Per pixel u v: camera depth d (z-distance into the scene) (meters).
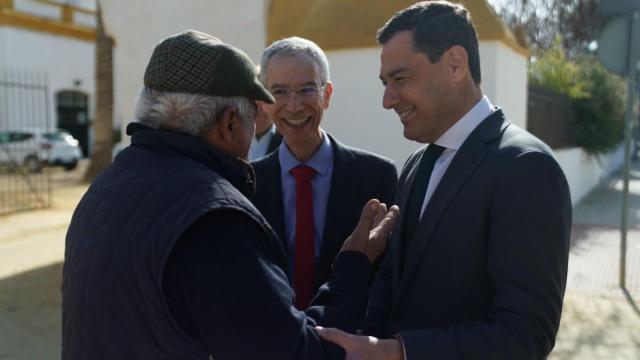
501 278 1.41
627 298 5.46
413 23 1.56
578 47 20.33
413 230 1.71
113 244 1.28
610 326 4.73
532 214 1.39
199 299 1.19
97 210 1.36
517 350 1.33
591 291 5.69
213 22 6.36
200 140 1.40
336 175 2.46
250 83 1.43
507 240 1.40
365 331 1.77
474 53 1.61
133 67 6.78
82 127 24.89
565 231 1.40
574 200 11.65
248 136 1.49
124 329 1.26
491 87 5.53
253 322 1.19
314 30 5.83
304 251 2.39
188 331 1.22
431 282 1.56
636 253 7.38
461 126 1.61
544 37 20.69
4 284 6.13
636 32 5.69
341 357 1.32
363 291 1.56
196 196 1.25
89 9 24.95
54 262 7.14
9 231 9.23
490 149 1.52
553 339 1.39
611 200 12.39
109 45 15.76
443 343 1.36
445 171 1.60
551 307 1.37
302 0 6.27
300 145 2.43
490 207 1.47
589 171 13.67
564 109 10.78
